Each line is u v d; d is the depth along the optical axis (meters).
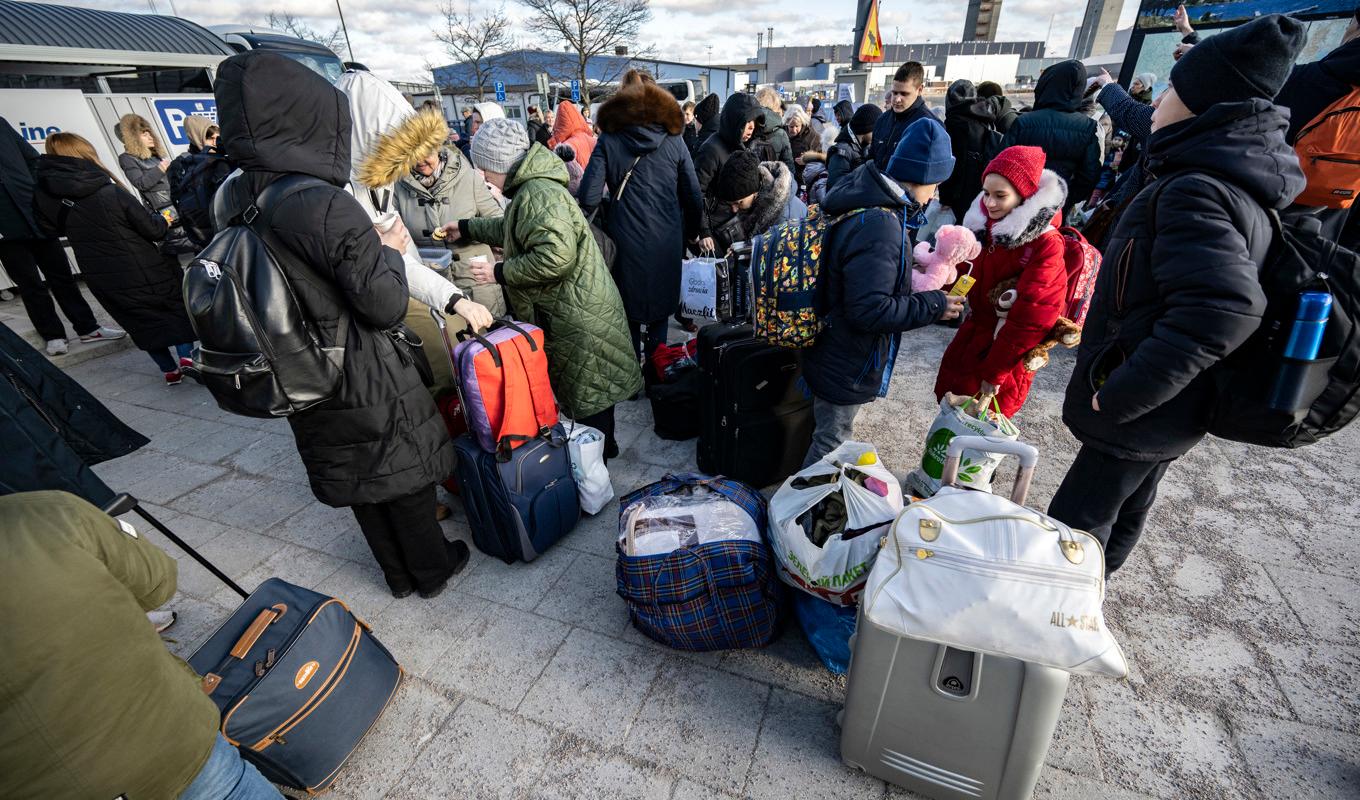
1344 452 2.95
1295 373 1.35
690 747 1.76
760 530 2.02
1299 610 2.11
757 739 1.77
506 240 2.61
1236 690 1.85
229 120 1.51
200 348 1.55
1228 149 1.34
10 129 4.37
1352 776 1.61
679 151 3.37
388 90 2.27
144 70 7.45
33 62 6.42
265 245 1.53
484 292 3.04
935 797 1.54
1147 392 1.44
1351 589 2.18
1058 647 1.18
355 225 1.59
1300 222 1.85
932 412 3.51
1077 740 1.73
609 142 3.24
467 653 2.10
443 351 2.57
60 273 4.83
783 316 2.21
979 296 2.37
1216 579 2.25
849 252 1.99
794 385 2.71
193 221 4.38
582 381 2.83
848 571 1.72
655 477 3.04
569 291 2.67
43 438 2.13
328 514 2.92
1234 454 2.99
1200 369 1.37
